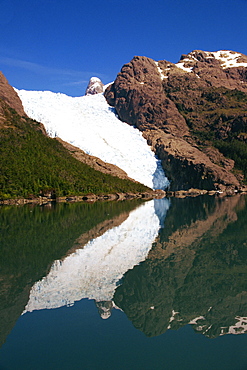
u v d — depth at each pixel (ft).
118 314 49.88
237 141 433.07
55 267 73.92
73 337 42.60
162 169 443.73
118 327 45.70
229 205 220.64
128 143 475.31
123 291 59.00
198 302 54.13
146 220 152.76
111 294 57.72
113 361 37.24
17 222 147.64
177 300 55.26
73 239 106.52
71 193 307.99
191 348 39.73
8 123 375.86
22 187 280.31
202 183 391.86
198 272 69.92
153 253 86.58
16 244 98.73
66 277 66.80
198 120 493.77
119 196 332.80
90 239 106.42
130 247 93.76
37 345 41.14
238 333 43.73
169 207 219.61
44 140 376.07
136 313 49.85
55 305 53.01
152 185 415.44
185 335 43.39
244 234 111.86
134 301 54.60
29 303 53.72
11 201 263.29
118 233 117.39
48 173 307.17
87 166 372.79
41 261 79.10
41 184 296.30
